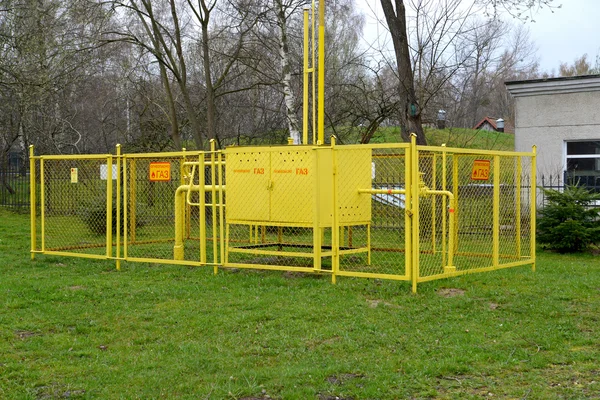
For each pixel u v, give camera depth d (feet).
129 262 38.68
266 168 33.12
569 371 19.29
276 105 96.22
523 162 58.13
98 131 115.14
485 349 21.09
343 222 32.55
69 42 65.92
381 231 51.47
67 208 55.01
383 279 31.09
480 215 44.50
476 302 27.14
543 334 22.79
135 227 49.29
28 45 66.69
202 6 67.77
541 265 37.55
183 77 69.82
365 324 23.86
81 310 26.55
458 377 18.78
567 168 57.26
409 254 29.04
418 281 29.07
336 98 82.48
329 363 19.69
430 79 82.64
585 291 29.30
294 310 25.90
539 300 27.40
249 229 49.78
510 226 45.83
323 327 23.56
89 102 115.75
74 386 17.92
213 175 35.09
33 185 40.78
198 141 69.15
